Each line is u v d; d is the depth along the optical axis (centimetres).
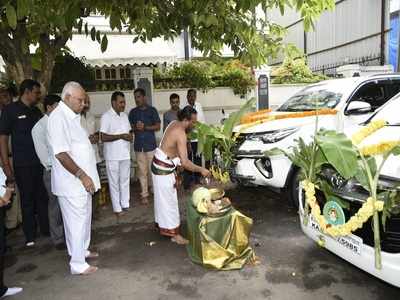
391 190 239
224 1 437
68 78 730
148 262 366
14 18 321
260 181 471
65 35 504
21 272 360
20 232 475
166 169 396
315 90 599
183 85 844
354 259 268
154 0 444
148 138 571
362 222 244
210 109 872
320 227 292
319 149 279
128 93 767
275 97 937
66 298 308
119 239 432
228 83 873
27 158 409
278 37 552
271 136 454
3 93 496
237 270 338
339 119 493
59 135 320
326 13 1406
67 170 327
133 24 477
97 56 829
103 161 605
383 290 295
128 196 544
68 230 348
